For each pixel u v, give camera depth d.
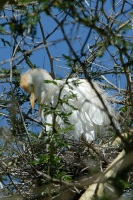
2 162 11.52
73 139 12.65
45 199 11.47
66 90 13.43
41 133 12.15
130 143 8.07
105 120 13.57
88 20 7.55
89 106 13.46
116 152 11.86
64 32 7.07
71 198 11.36
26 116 12.53
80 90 13.30
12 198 10.92
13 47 11.68
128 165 8.05
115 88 12.84
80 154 12.00
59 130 10.45
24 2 9.47
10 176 11.42
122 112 12.34
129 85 8.23
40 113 13.39
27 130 11.80
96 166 11.45
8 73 12.85
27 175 11.65
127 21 8.88
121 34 8.34
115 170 8.90
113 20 9.00
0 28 8.53
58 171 10.98
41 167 11.57
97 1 7.70
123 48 7.96
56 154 11.90
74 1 7.64
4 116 12.27
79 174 11.99
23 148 12.00
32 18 8.28
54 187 11.07
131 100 8.25
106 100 13.57
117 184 8.79
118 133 7.83
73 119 13.38
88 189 9.95
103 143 12.55
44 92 14.88
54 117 10.29
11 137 11.73
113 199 7.73
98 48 12.30
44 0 8.11
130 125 9.72
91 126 13.47
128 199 7.58
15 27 8.40
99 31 7.78
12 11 9.58
